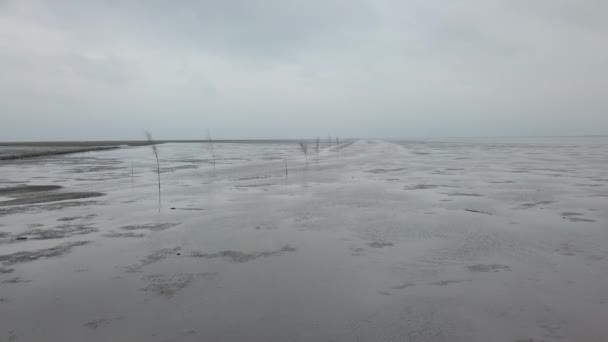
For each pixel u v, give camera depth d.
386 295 8.37
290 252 11.47
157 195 22.47
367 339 6.62
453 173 34.31
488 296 8.28
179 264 10.45
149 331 6.92
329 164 45.16
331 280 9.24
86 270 10.02
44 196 22.22
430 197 21.27
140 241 12.71
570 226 14.41
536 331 6.85
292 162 49.03
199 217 16.38
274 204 19.34
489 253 11.22
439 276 9.45
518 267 10.03
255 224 15.05
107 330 6.97
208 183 28.02
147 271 9.93
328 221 15.51
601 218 15.75
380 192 23.16
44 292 8.66
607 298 8.15
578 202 19.41
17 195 22.69
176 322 7.24
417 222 15.23
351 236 13.20
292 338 6.65
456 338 6.62
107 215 16.86
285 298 8.25
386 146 104.31
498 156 59.91
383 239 12.80
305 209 18.00
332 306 7.86
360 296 8.32
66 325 7.16
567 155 60.88
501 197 21.14
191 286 8.94
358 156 61.38
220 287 8.87
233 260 10.77
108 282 9.20
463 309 7.69
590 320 7.22
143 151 86.06
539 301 8.04
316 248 11.85
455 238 12.84
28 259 10.92
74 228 14.55
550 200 20.05
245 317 7.41
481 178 30.27
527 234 13.29
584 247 11.77
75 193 23.33
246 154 73.31
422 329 6.93
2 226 14.87
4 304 8.07
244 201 20.27
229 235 13.43
